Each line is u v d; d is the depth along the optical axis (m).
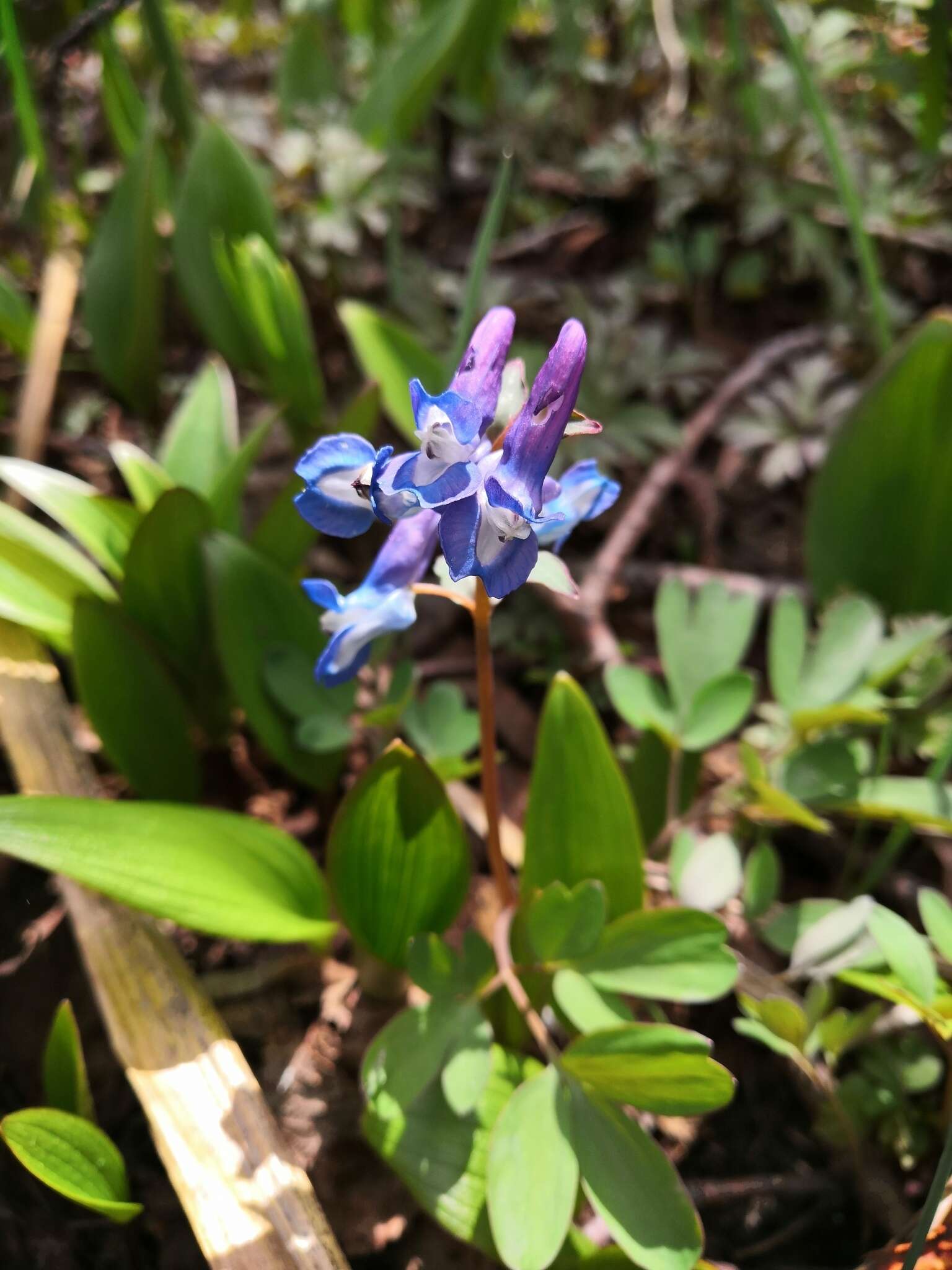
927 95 0.18
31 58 0.20
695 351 0.20
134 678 0.14
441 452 0.09
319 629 0.14
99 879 0.10
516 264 0.24
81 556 0.15
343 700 0.14
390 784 0.11
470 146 0.24
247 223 0.17
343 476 0.09
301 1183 0.11
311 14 0.22
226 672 0.14
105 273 0.18
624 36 0.26
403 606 0.10
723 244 0.23
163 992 0.12
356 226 0.20
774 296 0.23
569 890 0.11
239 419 0.21
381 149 0.20
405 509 0.09
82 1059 0.12
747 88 0.21
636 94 0.26
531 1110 0.10
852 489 0.16
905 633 0.14
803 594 0.18
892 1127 0.12
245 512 0.20
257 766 0.17
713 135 0.23
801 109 0.21
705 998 0.11
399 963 0.13
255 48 0.26
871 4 0.18
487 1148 0.11
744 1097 0.14
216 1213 0.11
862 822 0.15
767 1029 0.12
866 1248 0.12
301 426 0.18
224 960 0.15
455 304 0.22
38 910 0.15
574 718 0.12
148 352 0.19
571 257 0.24
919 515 0.16
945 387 0.15
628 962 0.11
